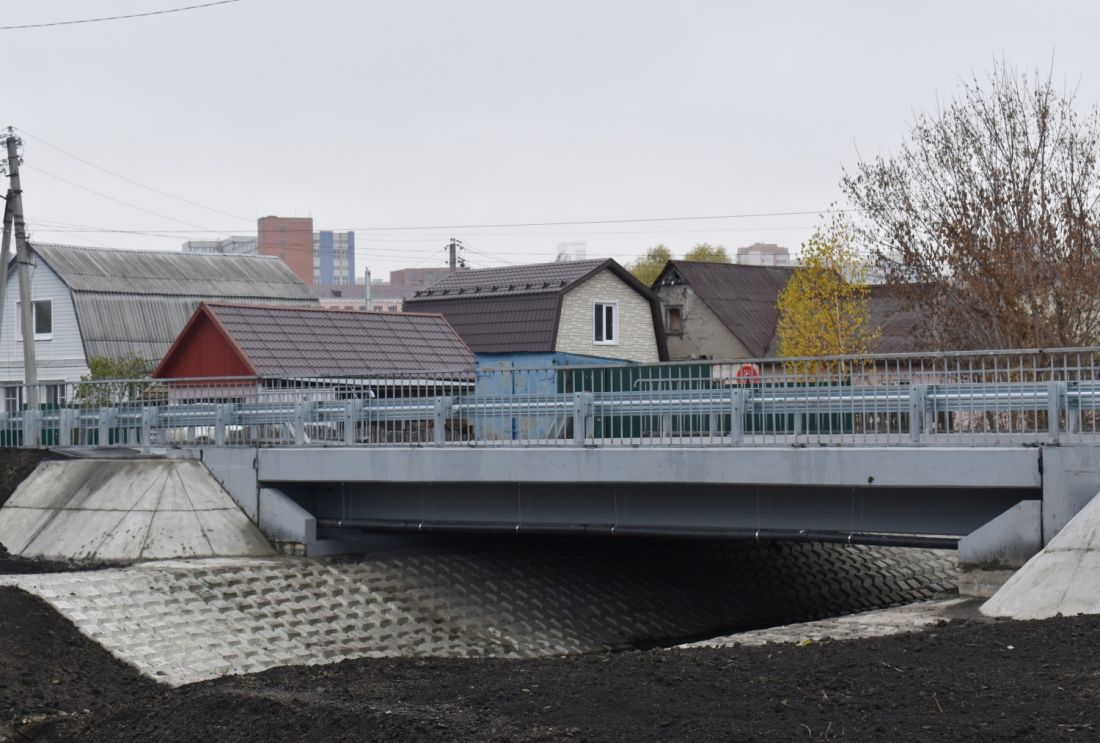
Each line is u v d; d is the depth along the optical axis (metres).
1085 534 14.88
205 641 19.38
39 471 27.09
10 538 25.33
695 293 51.88
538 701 10.55
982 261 30.33
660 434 20.31
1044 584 14.62
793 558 28.78
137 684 17.09
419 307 46.97
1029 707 9.39
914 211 32.34
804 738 9.03
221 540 24.17
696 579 27.00
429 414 23.09
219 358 33.22
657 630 24.80
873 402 18.59
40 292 48.59
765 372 49.09
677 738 9.22
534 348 43.19
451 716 10.17
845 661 11.44
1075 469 16.83
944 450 17.75
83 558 23.64
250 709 11.08
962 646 11.80
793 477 18.89
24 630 17.62
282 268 56.47
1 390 49.09
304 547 23.95
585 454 20.78
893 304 47.75
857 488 19.33
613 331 45.84
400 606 22.67
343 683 11.95
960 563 17.53
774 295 54.41
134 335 48.38
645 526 21.33
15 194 33.47
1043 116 31.08
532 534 25.02
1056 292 29.97
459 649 21.98
